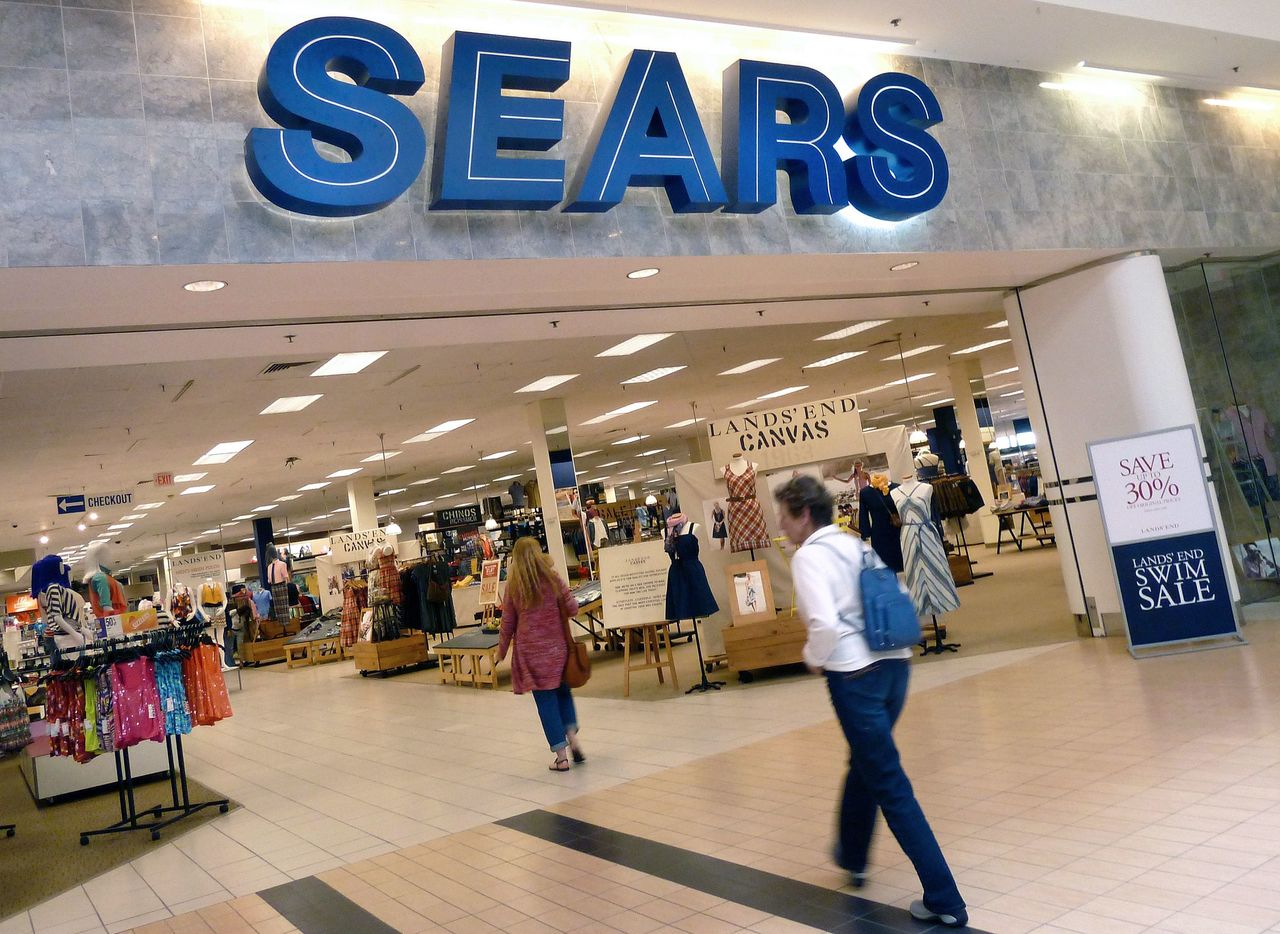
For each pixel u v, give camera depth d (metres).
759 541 8.89
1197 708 5.30
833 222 6.32
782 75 5.96
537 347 11.15
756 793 4.89
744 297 7.21
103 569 7.64
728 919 3.35
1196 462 7.18
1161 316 7.84
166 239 4.32
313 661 18.66
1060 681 6.57
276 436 14.38
